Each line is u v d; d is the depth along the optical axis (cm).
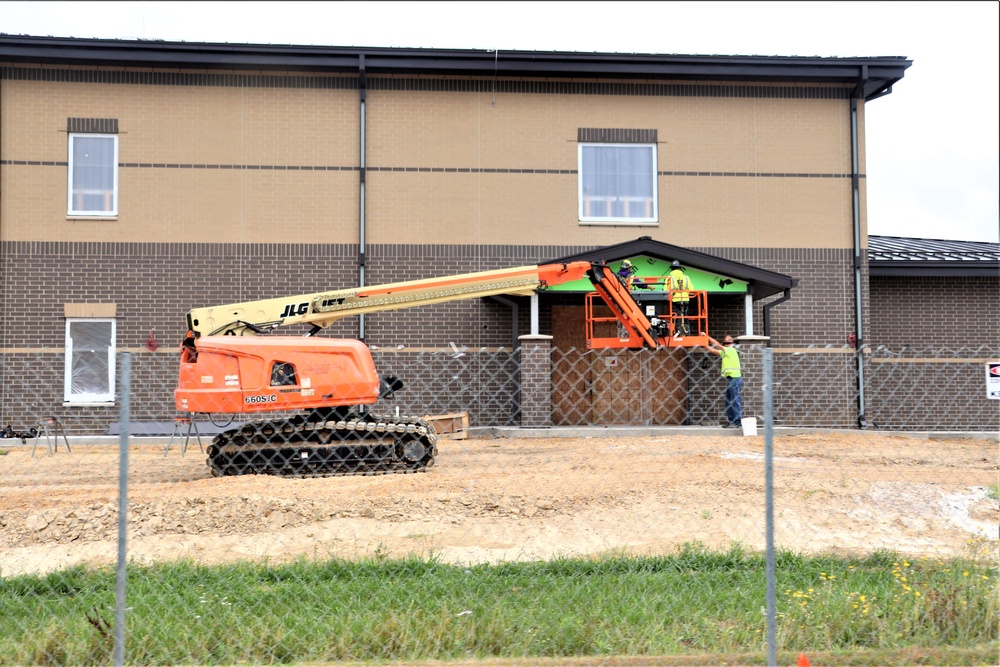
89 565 739
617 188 1878
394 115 1828
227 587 661
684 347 1688
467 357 1798
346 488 974
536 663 515
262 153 1794
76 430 1681
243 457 1144
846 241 1897
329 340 1179
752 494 948
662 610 619
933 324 1959
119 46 1723
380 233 1806
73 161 1764
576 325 1855
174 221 1767
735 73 1853
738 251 1873
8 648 538
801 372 1853
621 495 943
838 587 666
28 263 1728
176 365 1742
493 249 1828
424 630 562
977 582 629
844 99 1916
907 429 1923
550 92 1862
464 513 895
